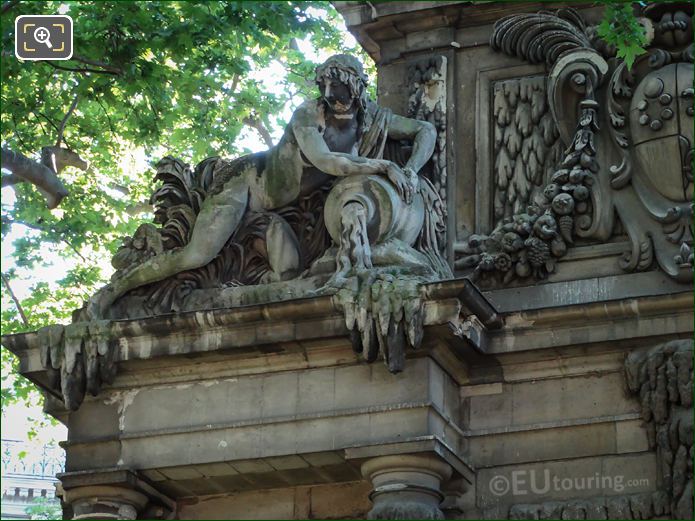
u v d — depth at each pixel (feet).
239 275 85.05
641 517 76.48
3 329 110.52
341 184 82.53
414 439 76.23
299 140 84.02
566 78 84.43
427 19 89.25
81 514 81.20
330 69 84.07
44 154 96.22
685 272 79.87
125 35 93.76
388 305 76.69
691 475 75.72
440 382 79.20
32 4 93.71
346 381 79.15
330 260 82.38
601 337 78.74
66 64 97.81
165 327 80.43
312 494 82.84
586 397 79.56
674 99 81.97
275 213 85.56
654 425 77.71
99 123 106.01
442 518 76.33
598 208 82.64
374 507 76.48
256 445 79.61
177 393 81.87
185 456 80.59
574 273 82.53
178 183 87.56
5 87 98.43
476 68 88.38
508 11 88.17
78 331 81.41
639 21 83.61
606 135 83.92
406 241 82.17
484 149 86.53
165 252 85.20
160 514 83.82
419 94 88.28
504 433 80.07
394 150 86.58
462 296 76.64
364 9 90.38
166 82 100.01
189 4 93.30
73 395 81.30
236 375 81.20
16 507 114.21
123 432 81.82
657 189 81.97
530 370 80.48
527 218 83.30
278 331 79.20
